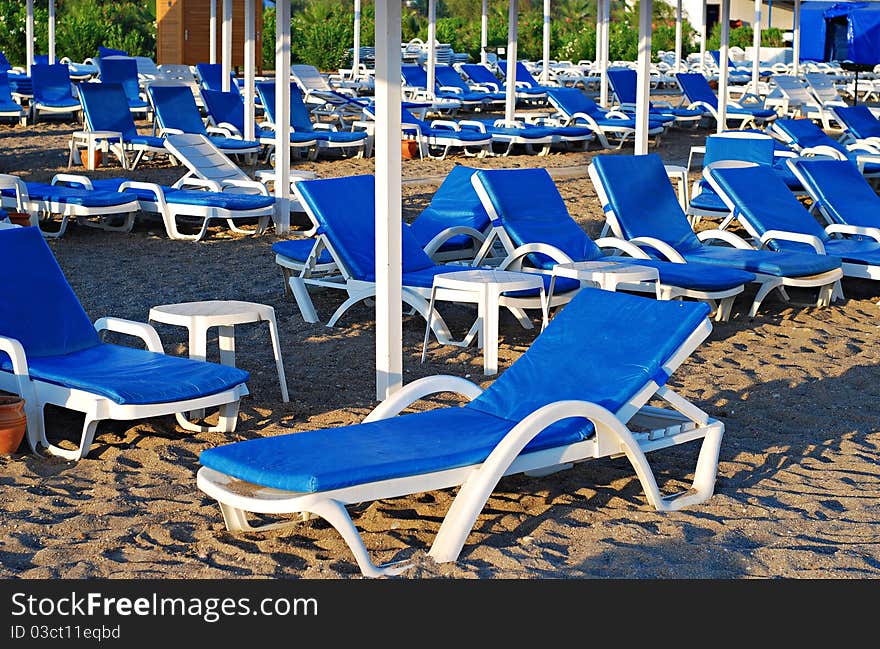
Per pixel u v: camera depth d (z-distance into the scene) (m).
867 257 8.16
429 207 8.88
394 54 5.07
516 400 4.65
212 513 4.41
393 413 4.61
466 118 21.11
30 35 21.12
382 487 3.87
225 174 11.29
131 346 6.75
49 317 5.47
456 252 8.55
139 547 4.10
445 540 4.00
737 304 8.03
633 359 4.66
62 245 9.81
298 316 7.53
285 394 5.73
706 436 4.64
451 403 5.84
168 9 26.08
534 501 4.59
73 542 4.12
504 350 6.85
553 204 8.17
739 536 4.25
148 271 8.84
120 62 18.55
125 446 5.10
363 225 7.46
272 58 30.53
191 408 4.92
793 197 8.99
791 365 6.56
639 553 4.09
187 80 19.67
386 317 5.28
